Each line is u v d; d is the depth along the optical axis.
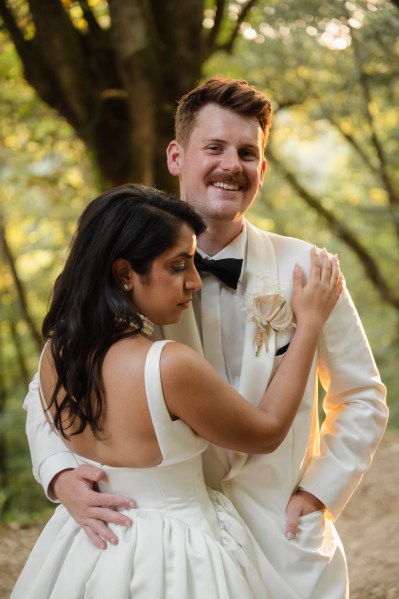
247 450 2.19
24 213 12.18
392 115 11.13
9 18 6.17
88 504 2.21
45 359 2.32
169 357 2.07
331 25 6.64
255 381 2.36
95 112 6.29
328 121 11.23
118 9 5.83
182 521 2.18
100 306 2.12
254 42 8.42
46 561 2.28
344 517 6.38
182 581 2.08
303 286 2.46
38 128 9.33
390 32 6.53
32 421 2.48
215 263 2.40
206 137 2.39
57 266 13.02
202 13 6.19
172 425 2.10
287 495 2.42
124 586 2.09
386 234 14.20
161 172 6.30
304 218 14.05
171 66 6.12
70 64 6.18
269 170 13.13
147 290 2.15
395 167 11.77
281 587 2.31
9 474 14.11
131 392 2.09
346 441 2.45
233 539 2.24
